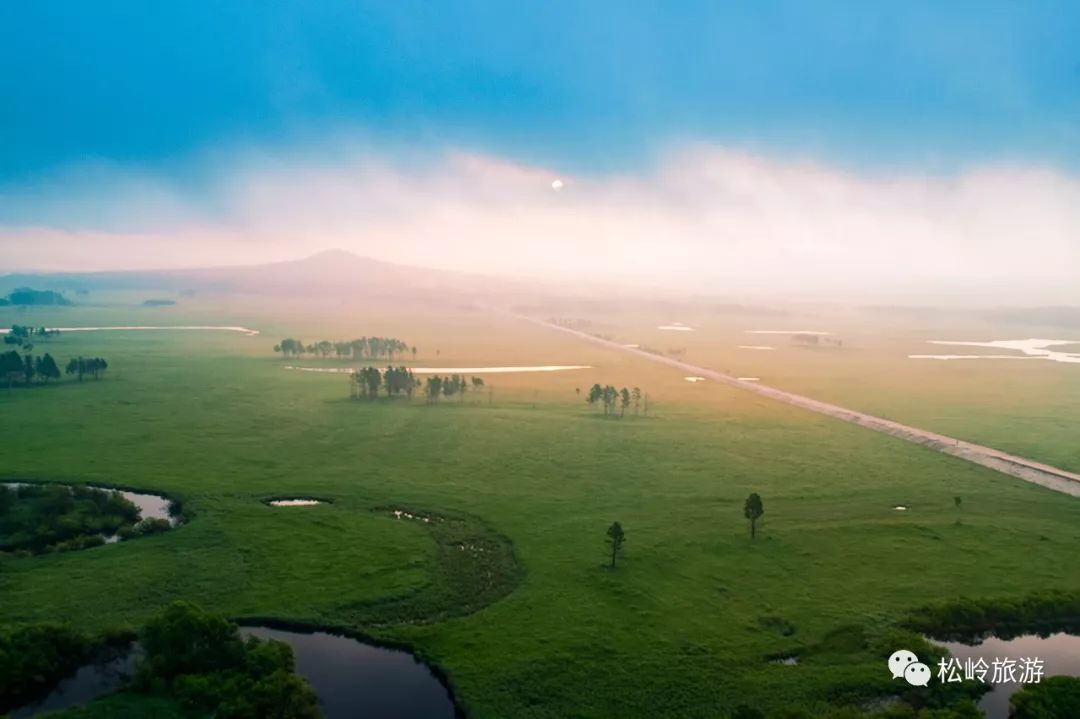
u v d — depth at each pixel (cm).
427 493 12825
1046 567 9806
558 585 9194
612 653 7612
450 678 7206
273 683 6675
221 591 8956
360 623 8325
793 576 9481
